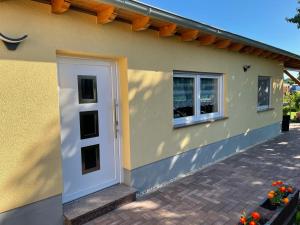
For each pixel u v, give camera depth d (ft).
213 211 10.69
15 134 8.21
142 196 12.33
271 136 27.68
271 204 9.35
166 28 12.68
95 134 11.50
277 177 14.76
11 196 8.23
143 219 10.07
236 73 20.27
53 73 9.05
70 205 10.33
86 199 10.89
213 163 17.89
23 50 8.23
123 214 10.46
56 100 9.18
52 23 8.95
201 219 10.05
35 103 8.62
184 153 15.65
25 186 8.54
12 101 8.08
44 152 8.95
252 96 23.00
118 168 12.60
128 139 12.21
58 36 9.14
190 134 16.06
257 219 7.89
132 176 12.46
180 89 16.12
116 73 12.07
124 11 10.01
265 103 27.20
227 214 10.41
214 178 14.74
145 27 11.23
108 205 10.57
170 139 14.57
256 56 22.99
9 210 8.21
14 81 8.09
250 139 23.27
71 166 10.67
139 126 12.60
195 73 16.92
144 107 12.79
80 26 9.80
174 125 15.33
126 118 12.14
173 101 15.60
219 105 19.48
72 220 9.39
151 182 13.50
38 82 8.66
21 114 8.31
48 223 9.23
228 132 19.88
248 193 12.51
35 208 8.84
